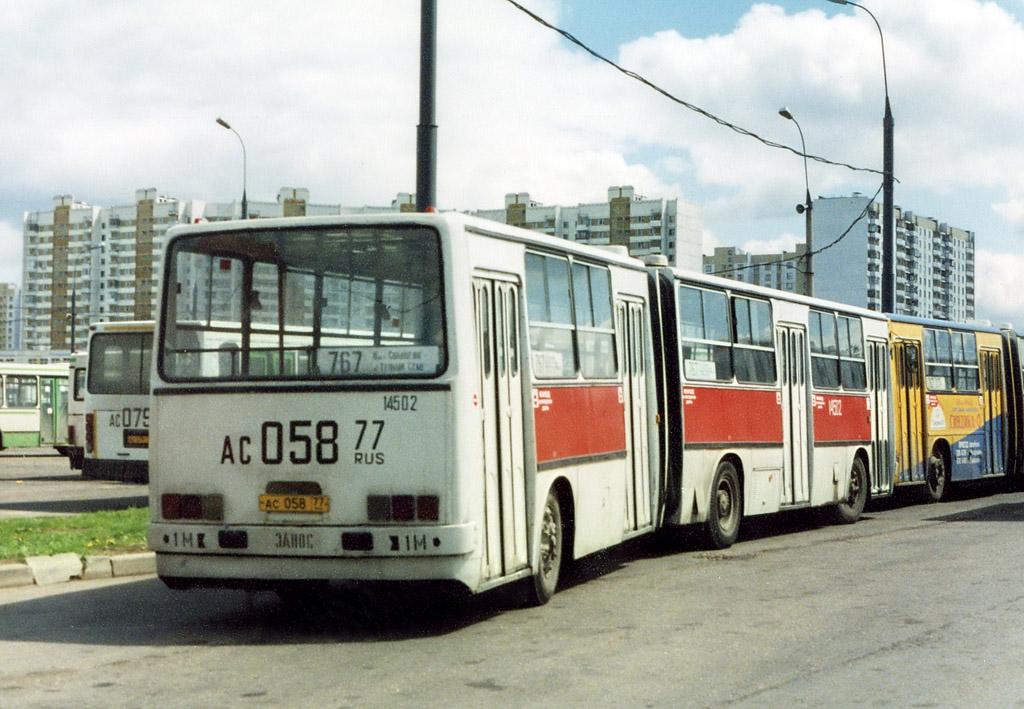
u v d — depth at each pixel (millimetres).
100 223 153625
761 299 16047
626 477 12312
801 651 7992
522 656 7859
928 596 10383
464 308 8672
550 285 10453
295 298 8898
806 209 30172
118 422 20234
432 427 8477
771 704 6535
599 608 9891
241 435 8797
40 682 7141
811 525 18297
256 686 7000
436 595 10398
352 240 8859
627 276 12773
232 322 9000
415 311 8656
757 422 15664
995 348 25516
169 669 7508
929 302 199375
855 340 19219
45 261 158625
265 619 9453
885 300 27719
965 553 13688
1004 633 8625
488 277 9195
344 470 8555
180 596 10703
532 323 9969
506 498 9242
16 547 12258
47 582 11398
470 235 8961
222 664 7660
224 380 8898
